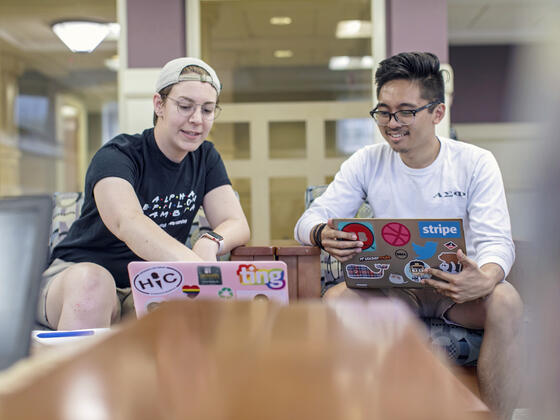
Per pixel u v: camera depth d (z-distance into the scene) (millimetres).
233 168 4621
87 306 1307
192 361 352
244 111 4625
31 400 283
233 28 4406
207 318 492
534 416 338
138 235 1425
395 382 314
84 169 5344
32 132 5246
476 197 1664
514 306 1415
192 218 1821
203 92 1617
